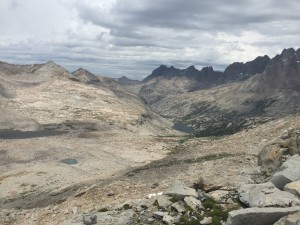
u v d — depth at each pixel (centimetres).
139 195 4200
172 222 2323
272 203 2202
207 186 2958
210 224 2216
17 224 4022
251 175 3694
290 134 4241
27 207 6988
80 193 4712
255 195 2394
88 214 2670
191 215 2369
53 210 4212
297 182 2450
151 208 2653
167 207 2605
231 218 2022
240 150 6525
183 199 2625
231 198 2577
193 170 5269
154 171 6266
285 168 2762
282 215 1991
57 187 10200
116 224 2436
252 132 8112
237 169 4538
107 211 2814
